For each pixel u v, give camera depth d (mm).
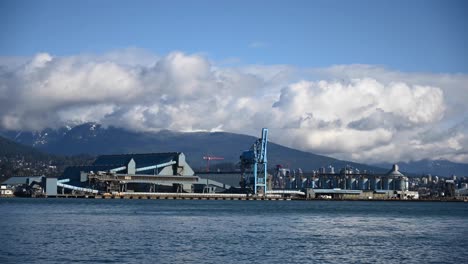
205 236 108312
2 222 134500
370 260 82188
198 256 82938
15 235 105000
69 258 79125
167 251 87125
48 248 88062
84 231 113938
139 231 115938
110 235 107062
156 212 186875
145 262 77188
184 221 146250
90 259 78500
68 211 185250
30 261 76312
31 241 96188
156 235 108688
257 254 85750
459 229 134375
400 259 83500
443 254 88688
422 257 85500
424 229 133500
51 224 129875
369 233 120562
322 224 144250
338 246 96250
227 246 93875
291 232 119625
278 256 84188
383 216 189250
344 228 132625
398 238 110688
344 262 80188
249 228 127875
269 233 116562
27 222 135250
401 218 179000
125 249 88500
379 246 97250
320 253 87812
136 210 198375
